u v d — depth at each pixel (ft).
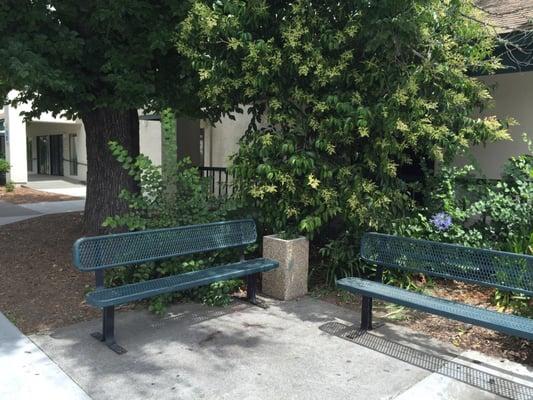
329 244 18.43
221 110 21.70
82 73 20.74
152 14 19.51
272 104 16.85
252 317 15.43
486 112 23.09
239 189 18.08
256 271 15.78
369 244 15.55
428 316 15.56
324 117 16.88
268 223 18.39
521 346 13.23
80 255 12.87
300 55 16.06
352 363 12.36
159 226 16.37
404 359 12.59
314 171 16.62
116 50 19.67
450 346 13.38
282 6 17.61
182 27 17.62
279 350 13.07
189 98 22.50
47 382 11.24
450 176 19.06
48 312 15.53
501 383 11.41
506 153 22.66
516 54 19.15
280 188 17.06
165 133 17.46
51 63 18.86
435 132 15.52
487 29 17.84
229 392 10.94
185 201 17.43
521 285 12.35
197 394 10.84
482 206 18.17
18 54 16.75
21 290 17.63
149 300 16.17
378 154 16.75
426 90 16.46
